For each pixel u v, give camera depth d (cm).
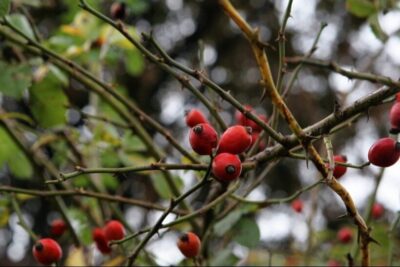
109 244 64
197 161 74
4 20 72
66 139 89
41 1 112
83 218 87
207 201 74
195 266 68
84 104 148
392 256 76
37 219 170
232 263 77
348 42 171
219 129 72
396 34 84
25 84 82
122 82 165
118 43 90
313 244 92
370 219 80
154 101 175
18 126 91
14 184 156
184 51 181
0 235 174
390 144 59
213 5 174
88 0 88
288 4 65
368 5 82
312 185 70
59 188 87
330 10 172
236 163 58
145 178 154
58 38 90
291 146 62
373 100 59
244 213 75
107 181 94
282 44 67
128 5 94
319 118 172
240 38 179
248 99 176
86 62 93
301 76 172
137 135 82
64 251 102
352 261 67
